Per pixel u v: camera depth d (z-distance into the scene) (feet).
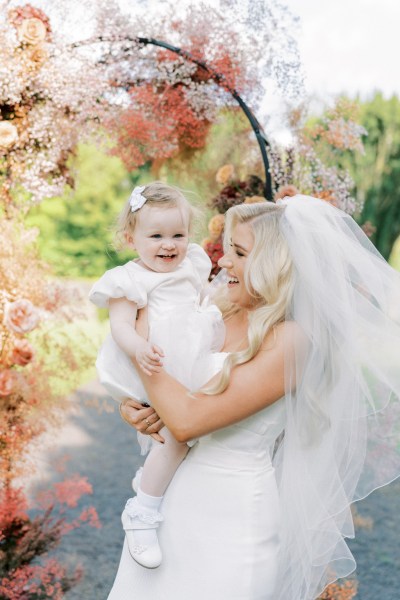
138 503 6.75
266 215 6.66
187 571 6.54
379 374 6.58
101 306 6.91
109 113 10.77
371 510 16.39
